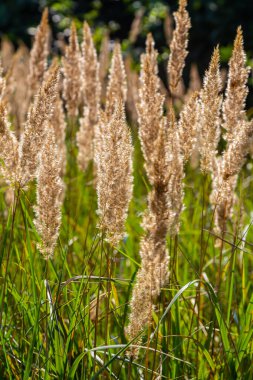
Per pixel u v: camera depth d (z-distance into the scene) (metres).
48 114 3.80
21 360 4.04
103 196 3.79
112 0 16.56
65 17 16.38
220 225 4.83
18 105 7.47
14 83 6.70
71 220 5.65
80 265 5.20
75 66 5.82
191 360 4.68
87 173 6.96
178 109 8.27
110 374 3.96
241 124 4.48
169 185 3.39
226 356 4.06
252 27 15.20
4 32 16.45
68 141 6.79
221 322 4.04
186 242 5.82
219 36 15.30
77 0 16.83
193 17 15.45
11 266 5.00
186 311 4.94
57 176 3.76
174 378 4.01
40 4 16.44
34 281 3.89
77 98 5.91
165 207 3.38
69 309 4.20
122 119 3.73
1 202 5.40
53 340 4.00
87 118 5.82
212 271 5.54
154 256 3.47
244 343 4.16
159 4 15.84
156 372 4.02
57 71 3.80
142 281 3.56
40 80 6.04
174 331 4.34
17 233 5.04
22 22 16.36
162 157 3.33
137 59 14.60
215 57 4.34
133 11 16.20
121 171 3.73
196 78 8.12
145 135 4.14
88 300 4.25
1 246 4.08
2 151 3.82
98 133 4.45
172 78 4.77
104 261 5.15
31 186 4.94
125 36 16.55
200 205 6.47
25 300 4.35
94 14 16.48
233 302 5.03
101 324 4.71
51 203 3.77
